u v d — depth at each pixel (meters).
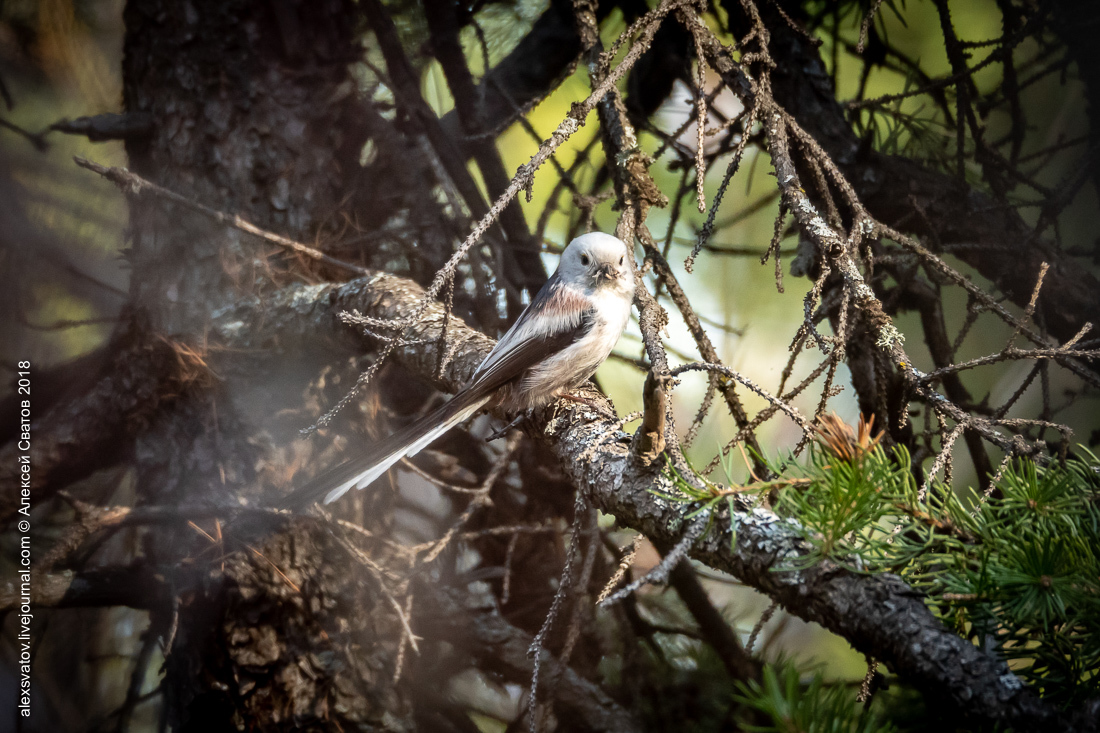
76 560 6.20
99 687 7.46
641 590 7.53
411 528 7.66
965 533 2.86
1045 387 4.00
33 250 6.96
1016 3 6.73
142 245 6.38
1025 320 3.71
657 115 8.38
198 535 5.66
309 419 5.98
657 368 3.64
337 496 4.59
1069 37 5.93
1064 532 2.75
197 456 5.80
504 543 6.79
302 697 5.40
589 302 5.43
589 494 3.85
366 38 7.70
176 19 6.40
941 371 3.27
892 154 6.48
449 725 6.23
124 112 6.65
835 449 2.94
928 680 2.49
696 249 4.06
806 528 2.88
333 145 6.70
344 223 6.59
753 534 3.00
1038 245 5.96
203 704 5.43
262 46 6.53
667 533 3.33
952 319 9.45
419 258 6.54
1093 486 3.03
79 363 6.86
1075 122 8.21
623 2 7.56
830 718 2.28
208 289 6.19
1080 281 5.91
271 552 5.53
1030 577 2.58
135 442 6.05
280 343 6.03
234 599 5.44
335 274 6.48
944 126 6.62
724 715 6.39
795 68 6.54
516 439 5.62
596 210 9.19
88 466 6.32
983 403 5.75
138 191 5.29
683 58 7.67
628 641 6.35
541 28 8.17
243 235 6.25
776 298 9.21
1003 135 8.70
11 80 7.53
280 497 5.71
